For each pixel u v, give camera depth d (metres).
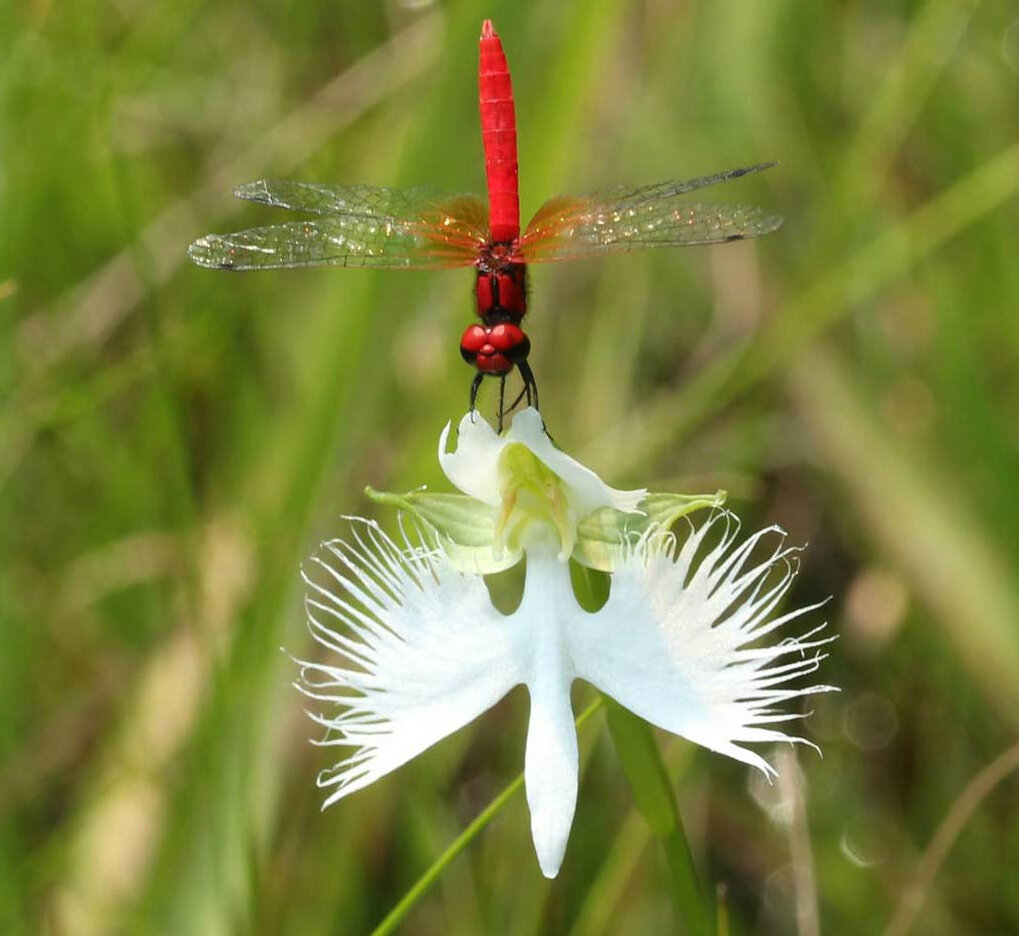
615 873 0.26
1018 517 0.27
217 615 0.27
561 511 0.22
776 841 0.28
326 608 0.21
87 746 0.28
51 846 0.27
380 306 0.26
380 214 0.22
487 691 0.21
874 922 0.28
